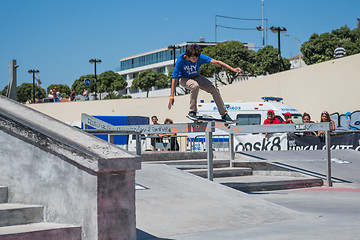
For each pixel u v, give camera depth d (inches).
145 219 195.8
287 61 2161.7
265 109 738.8
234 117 746.8
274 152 486.9
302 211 246.7
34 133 162.7
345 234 170.9
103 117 747.4
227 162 454.0
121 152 160.4
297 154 486.3
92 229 149.3
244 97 1322.6
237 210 225.6
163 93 3464.6
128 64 4426.7
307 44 1964.8
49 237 145.9
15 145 170.2
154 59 4077.3
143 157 413.1
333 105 1091.9
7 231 141.9
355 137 530.0
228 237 171.9
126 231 156.4
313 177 407.8
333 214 233.6
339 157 491.2
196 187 263.1
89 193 150.6
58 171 159.3
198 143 676.7
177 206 220.4
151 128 337.1
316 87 1135.0
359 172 438.6
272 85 1248.2
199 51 300.2
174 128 330.3
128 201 157.5
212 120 317.4
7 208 154.6
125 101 1614.2
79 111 1702.8
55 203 159.9
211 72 2231.8
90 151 151.6
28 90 3420.3
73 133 171.0
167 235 177.9
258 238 168.1
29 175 166.6
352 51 1916.8
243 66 2241.6
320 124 384.5
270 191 365.1
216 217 210.1
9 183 171.2
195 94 313.0
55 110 1738.4
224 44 2277.3
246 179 392.2
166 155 431.5
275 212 229.5
